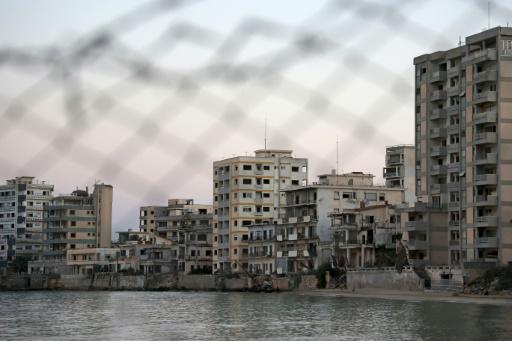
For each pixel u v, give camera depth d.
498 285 137.88
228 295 181.00
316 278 179.00
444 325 91.56
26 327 98.88
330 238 191.75
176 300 160.88
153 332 90.62
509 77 149.62
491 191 150.50
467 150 154.62
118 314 120.69
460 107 159.00
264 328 92.94
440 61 166.25
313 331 88.50
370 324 95.12
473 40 154.12
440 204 163.25
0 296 197.75
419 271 153.12
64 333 90.62
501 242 146.88
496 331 84.31
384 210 181.38
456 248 159.62
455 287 145.25
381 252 173.38
